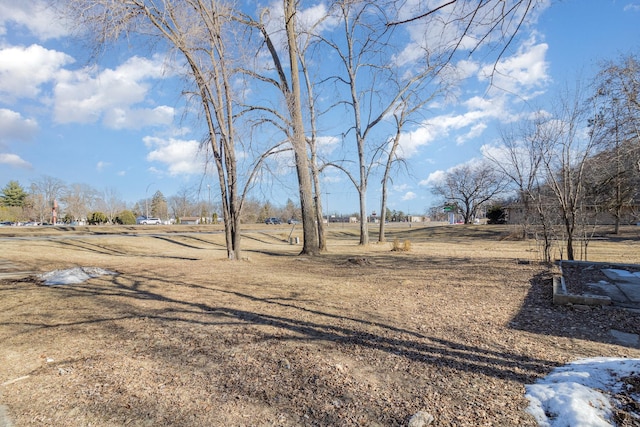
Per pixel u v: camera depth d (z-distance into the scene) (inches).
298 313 227.0
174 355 162.9
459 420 103.7
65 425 110.0
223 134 489.4
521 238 1015.0
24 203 2955.2
